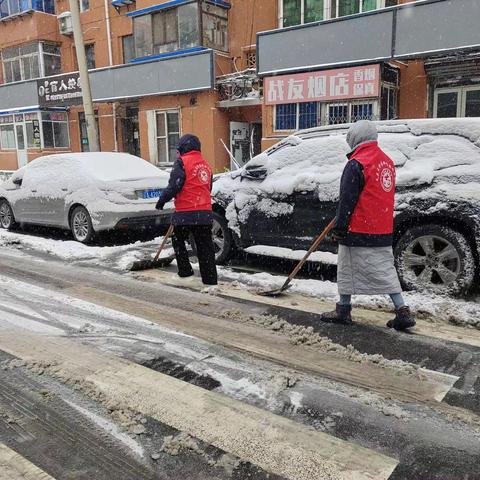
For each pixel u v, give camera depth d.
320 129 5.86
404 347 3.68
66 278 5.90
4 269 6.42
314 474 2.30
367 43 11.62
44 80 20.56
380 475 2.28
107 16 20.03
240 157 16.67
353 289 3.95
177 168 5.18
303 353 3.61
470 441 2.53
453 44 10.45
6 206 9.83
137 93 17.27
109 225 7.61
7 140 22.92
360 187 3.73
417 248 4.89
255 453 2.46
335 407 2.87
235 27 16.33
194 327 4.16
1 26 22.95
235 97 15.49
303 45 12.69
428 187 4.71
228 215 6.22
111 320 4.37
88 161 8.31
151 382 3.19
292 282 5.45
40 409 2.91
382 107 12.16
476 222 4.42
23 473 2.34
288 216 5.66
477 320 4.07
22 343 3.88
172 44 16.41
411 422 2.71
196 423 2.72
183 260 5.74
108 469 2.37
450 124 4.87
